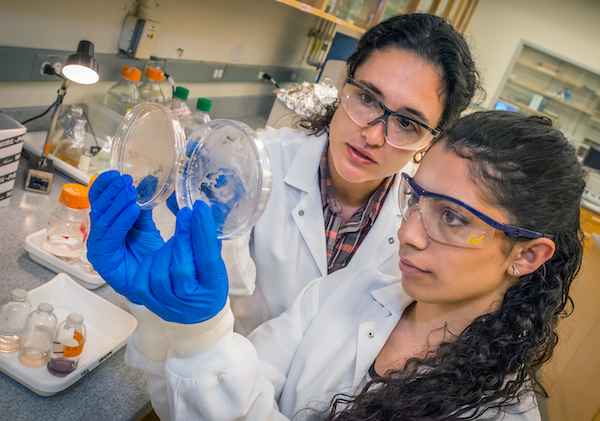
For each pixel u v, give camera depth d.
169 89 2.44
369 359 0.95
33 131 1.82
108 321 1.18
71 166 1.78
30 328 0.98
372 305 1.07
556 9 7.35
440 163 0.78
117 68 2.05
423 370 0.84
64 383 0.95
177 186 0.82
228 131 0.80
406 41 1.04
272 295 1.34
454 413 0.76
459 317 0.87
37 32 1.67
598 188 4.24
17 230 1.40
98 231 0.78
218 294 0.69
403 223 0.88
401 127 1.09
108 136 2.00
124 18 2.02
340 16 3.05
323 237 1.34
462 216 0.74
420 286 0.82
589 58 7.50
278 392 0.99
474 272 0.77
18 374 0.95
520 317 0.80
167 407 0.89
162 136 0.81
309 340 1.03
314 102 2.73
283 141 1.39
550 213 0.74
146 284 0.68
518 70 8.16
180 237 0.67
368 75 1.08
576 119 8.11
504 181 0.72
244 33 2.94
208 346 0.74
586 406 1.97
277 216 1.33
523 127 0.74
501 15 7.61
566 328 2.29
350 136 1.13
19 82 1.69
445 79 1.06
